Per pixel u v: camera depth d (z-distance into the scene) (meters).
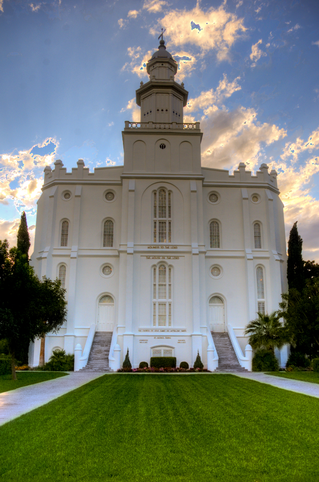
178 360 34.16
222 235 39.62
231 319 37.72
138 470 8.45
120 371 30.89
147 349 34.28
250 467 8.65
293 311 30.59
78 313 37.12
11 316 22.34
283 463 8.87
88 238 38.81
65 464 8.68
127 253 35.84
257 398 15.84
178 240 37.19
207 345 34.16
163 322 35.47
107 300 38.09
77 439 10.18
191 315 35.19
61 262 38.41
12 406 14.05
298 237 42.88
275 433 10.86
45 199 40.88
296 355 34.56
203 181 40.38
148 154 38.88
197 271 35.84
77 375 26.12
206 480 8.06
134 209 37.34
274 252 39.44
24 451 9.30
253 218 40.50
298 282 40.88
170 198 38.28
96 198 39.81
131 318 34.53
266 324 32.56
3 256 23.66
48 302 30.78
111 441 10.09
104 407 13.85
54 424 11.45
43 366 32.88
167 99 42.66
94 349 34.56
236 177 41.12
